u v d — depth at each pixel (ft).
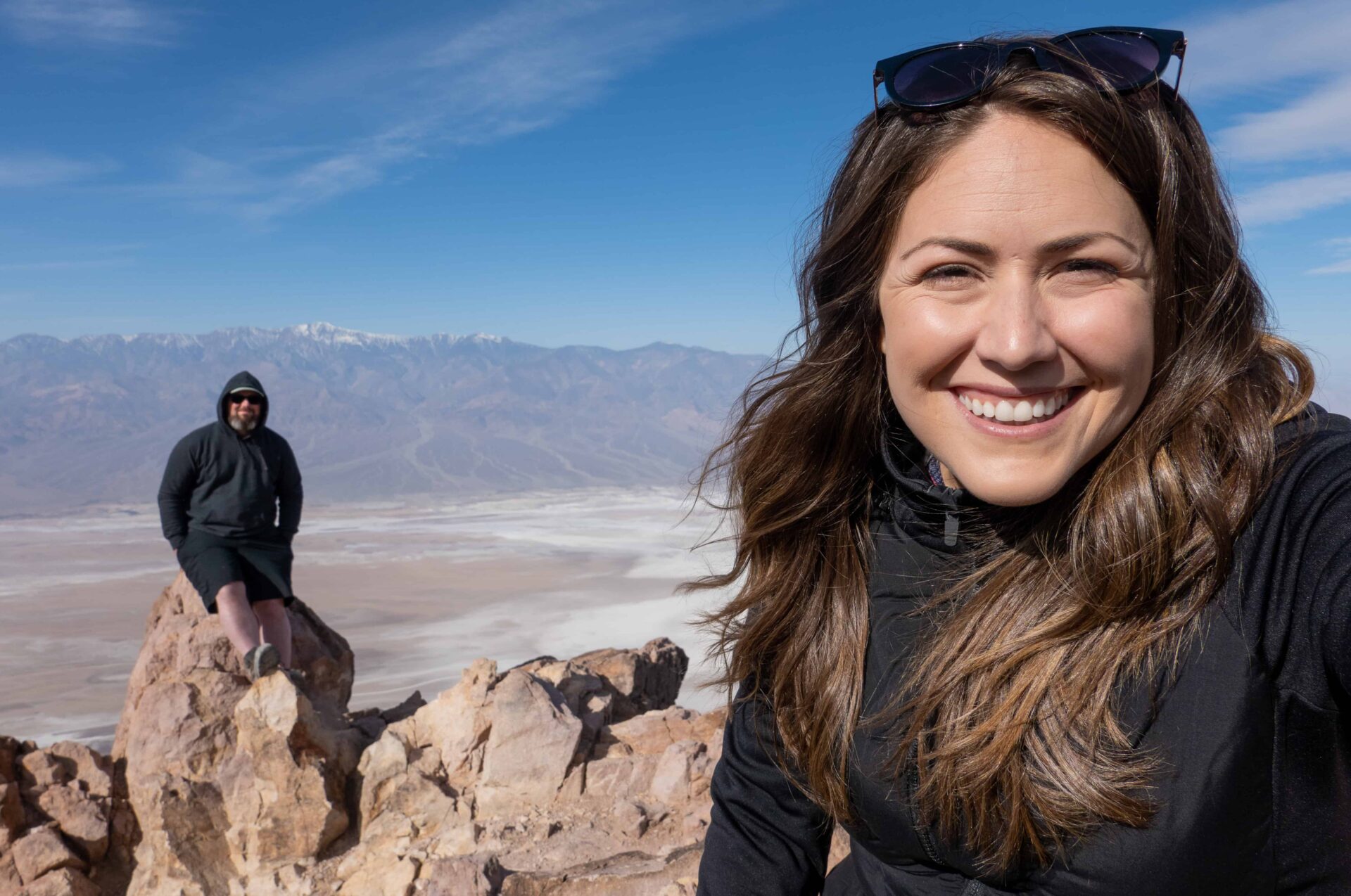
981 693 3.28
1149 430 3.04
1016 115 2.93
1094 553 3.10
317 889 13.82
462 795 14.76
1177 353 3.09
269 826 14.55
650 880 12.16
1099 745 3.00
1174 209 2.92
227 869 14.58
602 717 17.10
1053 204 2.85
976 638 3.38
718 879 4.55
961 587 3.57
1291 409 3.06
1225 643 2.85
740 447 4.77
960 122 3.01
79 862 14.96
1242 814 2.83
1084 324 2.86
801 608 4.22
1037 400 3.03
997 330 2.91
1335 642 2.65
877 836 3.84
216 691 17.28
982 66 3.03
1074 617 3.11
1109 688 2.99
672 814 13.67
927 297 3.13
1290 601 2.79
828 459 4.13
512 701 15.33
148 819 15.14
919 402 3.26
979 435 3.11
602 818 13.82
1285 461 2.93
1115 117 2.81
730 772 4.63
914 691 3.62
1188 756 2.86
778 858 4.51
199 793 15.07
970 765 3.22
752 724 4.51
